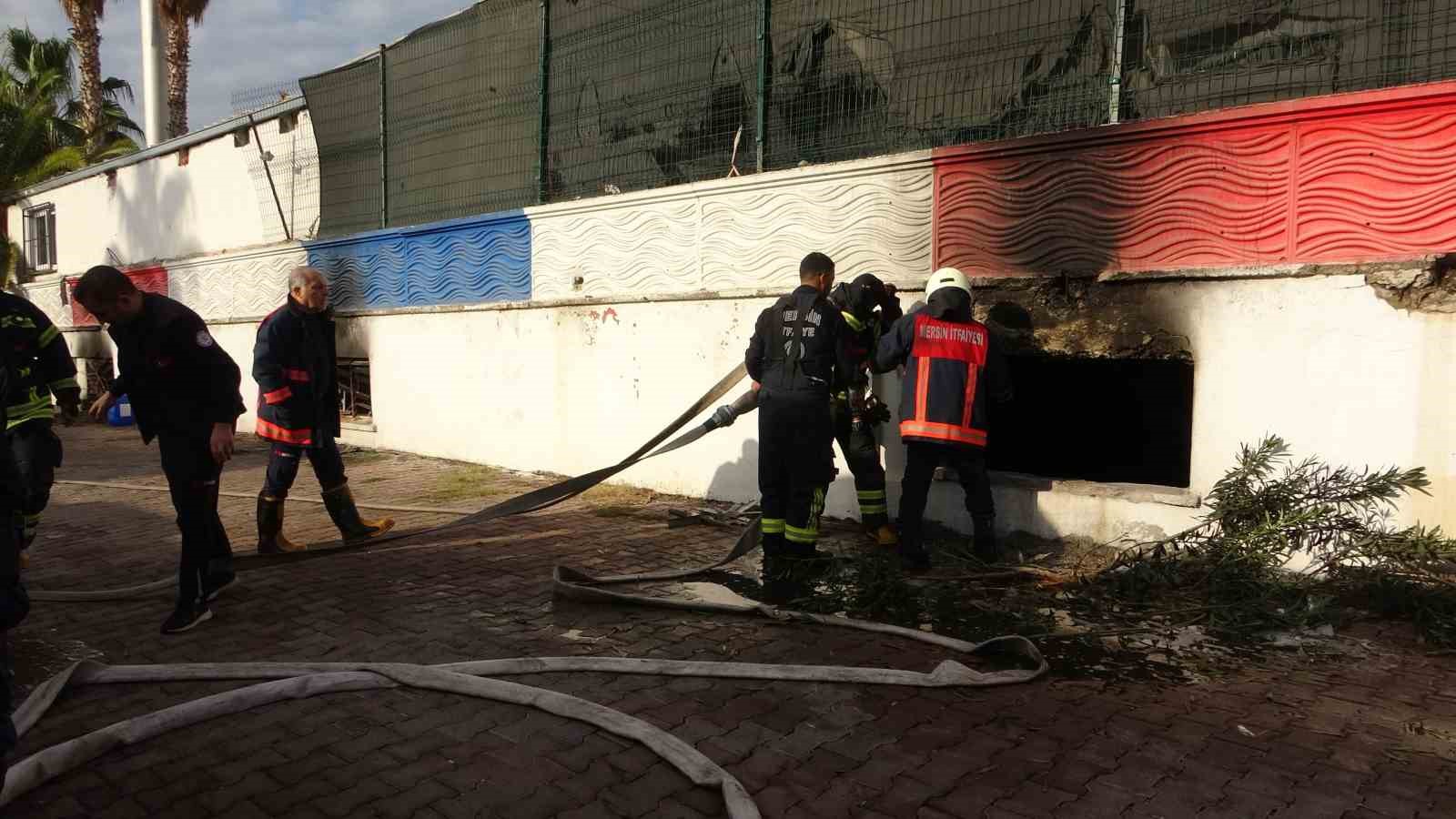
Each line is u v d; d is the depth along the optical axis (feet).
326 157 35.83
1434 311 14.14
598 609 14.39
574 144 27.04
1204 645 12.50
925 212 19.45
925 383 16.38
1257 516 15.01
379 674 11.19
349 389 36.50
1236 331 15.96
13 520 7.26
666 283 24.17
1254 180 15.75
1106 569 15.58
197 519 13.39
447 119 30.81
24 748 9.48
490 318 29.14
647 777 8.77
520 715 10.19
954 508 19.12
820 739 9.59
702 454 23.34
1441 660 11.81
